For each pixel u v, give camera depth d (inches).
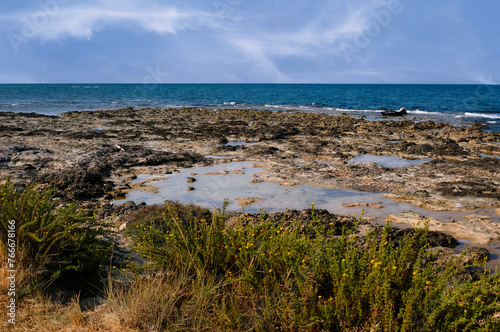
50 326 143.9
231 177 552.1
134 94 3774.6
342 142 871.7
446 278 126.9
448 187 478.0
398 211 403.9
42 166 585.3
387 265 133.0
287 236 163.9
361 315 125.0
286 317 133.9
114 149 723.4
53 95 3513.8
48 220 190.2
